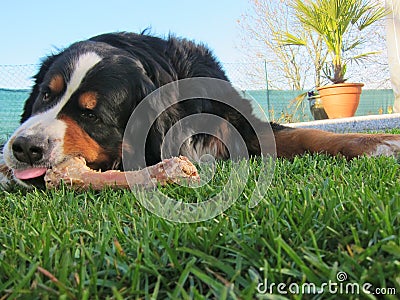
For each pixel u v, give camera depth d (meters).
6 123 2.41
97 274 0.30
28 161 0.69
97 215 0.46
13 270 0.30
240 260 0.30
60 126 0.72
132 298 0.27
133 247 0.34
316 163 0.71
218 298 0.25
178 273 0.30
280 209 0.40
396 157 0.75
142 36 0.93
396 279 0.25
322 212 0.39
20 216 0.51
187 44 0.96
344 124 2.10
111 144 0.77
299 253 0.31
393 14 2.61
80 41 0.86
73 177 0.62
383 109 3.87
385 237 0.31
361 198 0.41
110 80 0.76
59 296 0.25
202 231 0.36
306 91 3.37
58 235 0.38
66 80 0.76
